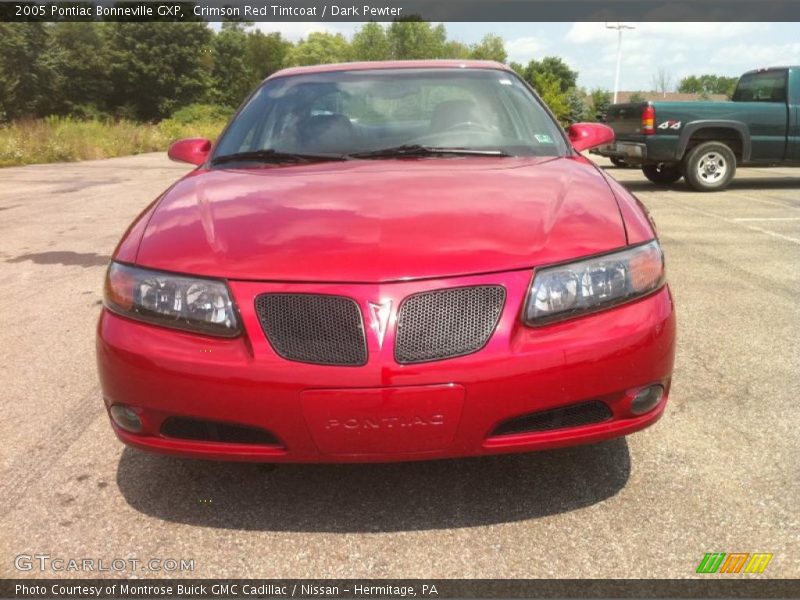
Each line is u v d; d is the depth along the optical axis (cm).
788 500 237
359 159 316
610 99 7388
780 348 381
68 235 767
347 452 210
